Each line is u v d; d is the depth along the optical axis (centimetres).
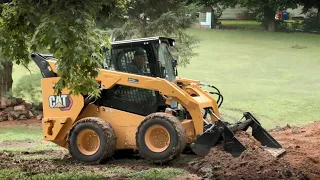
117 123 1861
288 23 8850
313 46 7256
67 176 1502
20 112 3400
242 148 1688
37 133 2916
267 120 3438
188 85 1973
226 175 1526
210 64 6019
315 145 2019
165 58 1928
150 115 1733
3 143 2502
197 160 1722
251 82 5088
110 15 1374
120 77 1830
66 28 1180
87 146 1827
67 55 1223
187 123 1798
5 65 3344
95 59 1270
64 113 1886
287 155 1816
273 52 6800
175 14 3431
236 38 7806
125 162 1839
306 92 4588
